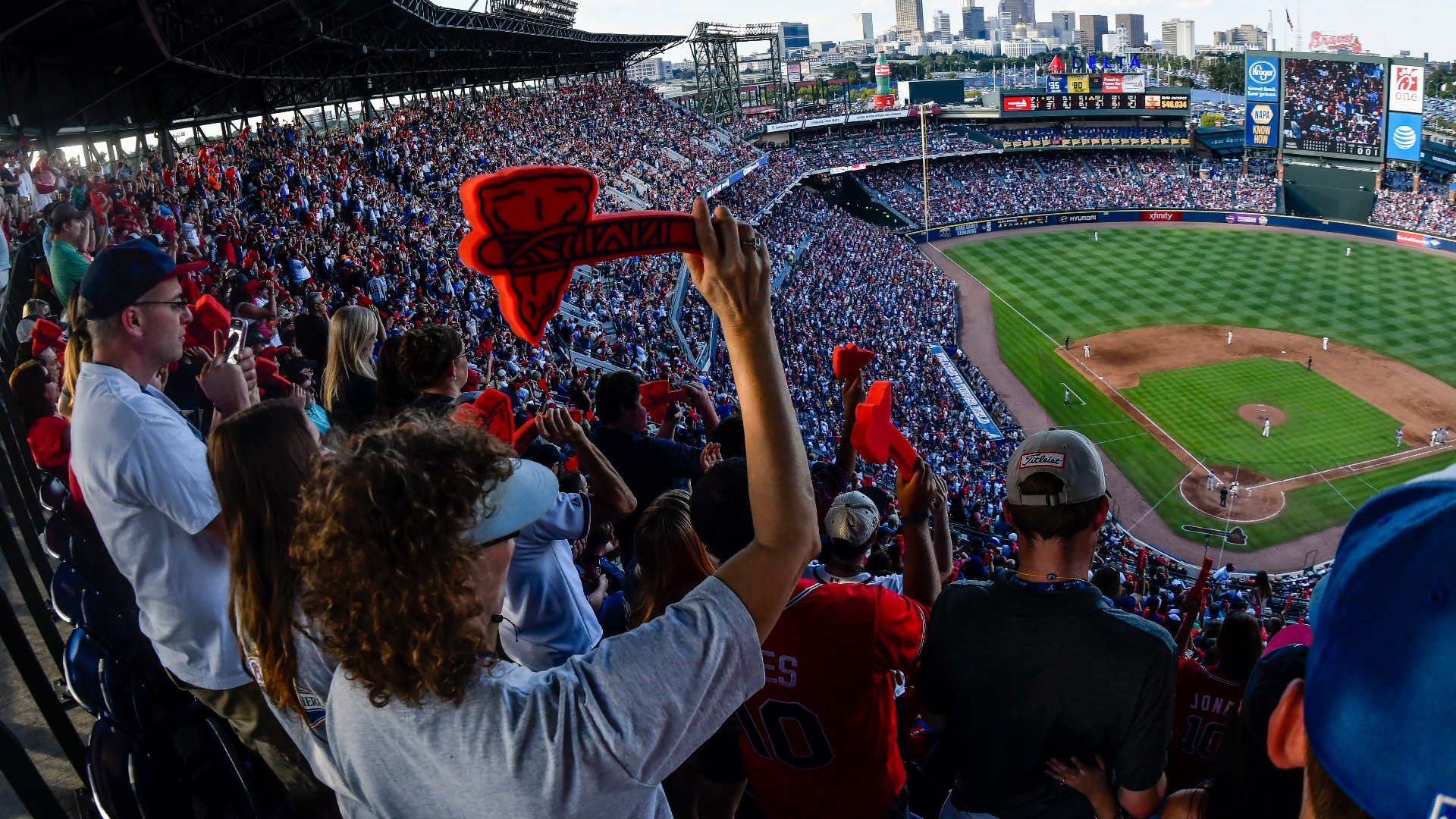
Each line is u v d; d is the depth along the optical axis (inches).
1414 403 1526.8
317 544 70.7
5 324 353.4
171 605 131.5
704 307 1584.6
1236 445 1421.0
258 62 1027.9
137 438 125.9
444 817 71.9
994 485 1200.8
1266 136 2847.0
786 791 139.6
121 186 669.3
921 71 6496.1
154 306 137.3
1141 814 116.7
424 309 778.8
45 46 705.6
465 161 1626.5
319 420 256.8
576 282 1218.6
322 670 90.5
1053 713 116.5
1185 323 1948.8
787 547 75.6
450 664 67.9
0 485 257.1
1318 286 2148.1
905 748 190.4
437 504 68.5
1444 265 2255.2
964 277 2354.8
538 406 581.3
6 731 118.3
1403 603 37.4
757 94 4143.7
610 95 2652.6
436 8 1229.7
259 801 167.2
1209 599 790.5
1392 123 2596.0
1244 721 98.6
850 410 185.6
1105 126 3307.1
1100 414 1565.0
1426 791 35.9
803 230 2411.4
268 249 736.3
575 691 69.2
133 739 148.4
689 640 71.6
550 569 157.8
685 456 251.3
